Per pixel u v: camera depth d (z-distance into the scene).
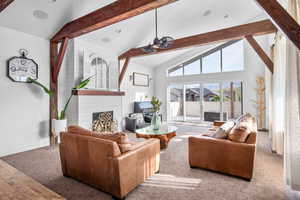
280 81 3.20
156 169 2.43
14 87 3.35
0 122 3.17
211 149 2.44
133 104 6.70
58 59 3.79
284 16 1.66
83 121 4.14
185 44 4.51
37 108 3.71
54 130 3.68
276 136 3.25
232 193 1.95
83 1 3.13
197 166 2.59
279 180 2.23
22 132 3.47
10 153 3.29
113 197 1.86
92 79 4.56
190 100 7.37
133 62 6.76
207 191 2.00
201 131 5.40
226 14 4.94
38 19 3.31
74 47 4.21
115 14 2.80
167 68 7.79
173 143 4.05
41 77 3.79
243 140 2.30
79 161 2.14
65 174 2.37
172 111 7.85
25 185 1.73
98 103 4.56
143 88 7.32
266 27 3.49
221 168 2.38
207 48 6.83
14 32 3.35
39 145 3.75
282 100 3.17
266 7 1.75
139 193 1.97
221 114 6.60
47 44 3.90
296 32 1.61
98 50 4.82
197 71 7.16
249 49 6.01
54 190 2.04
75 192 2.00
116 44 5.01
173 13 4.30
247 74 6.04
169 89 7.88
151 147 2.29
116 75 5.40
